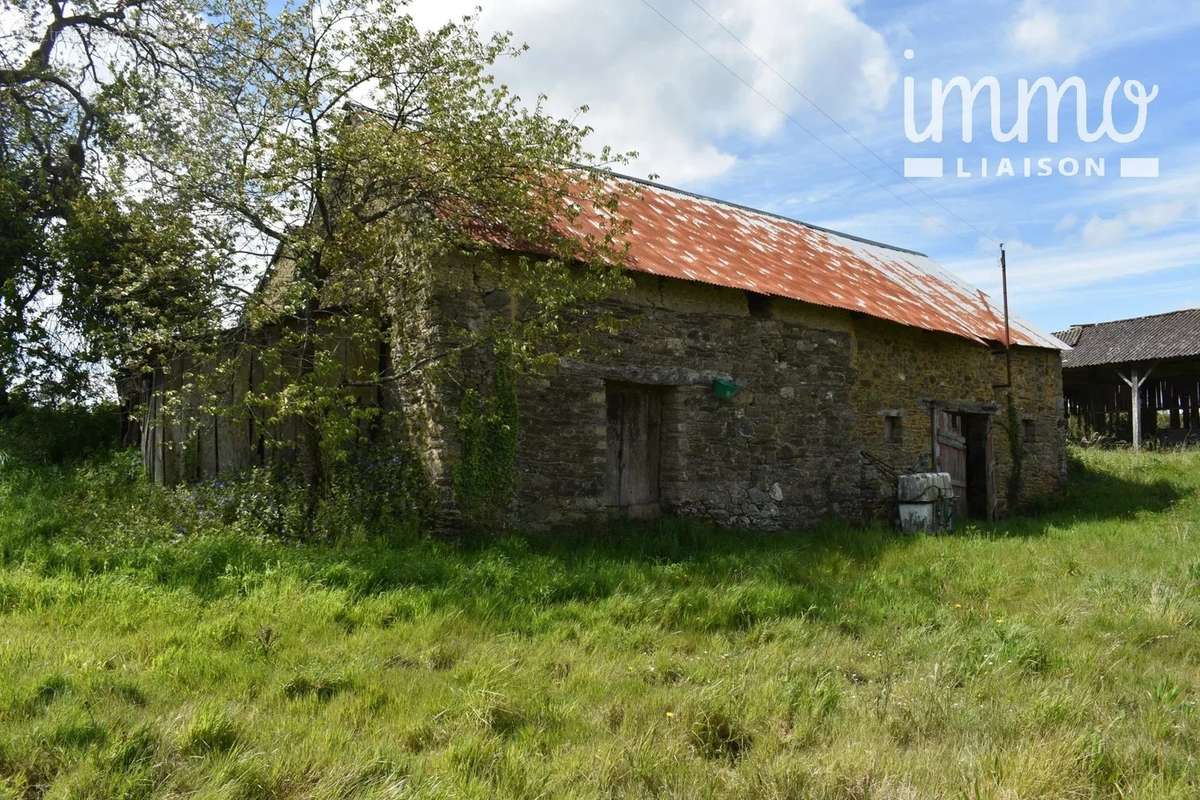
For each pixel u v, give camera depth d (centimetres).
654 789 345
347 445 903
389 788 322
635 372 969
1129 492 1581
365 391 933
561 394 911
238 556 674
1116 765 363
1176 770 363
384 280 870
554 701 433
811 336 1166
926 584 746
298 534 789
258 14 846
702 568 765
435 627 547
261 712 400
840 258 1466
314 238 848
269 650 488
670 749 377
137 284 855
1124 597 691
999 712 431
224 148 867
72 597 562
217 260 851
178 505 834
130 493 933
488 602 605
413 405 882
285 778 333
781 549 899
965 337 1344
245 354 949
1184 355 2291
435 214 856
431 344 840
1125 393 2706
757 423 1088
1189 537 1034
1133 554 907
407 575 658
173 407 976
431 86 852
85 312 1156
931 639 572
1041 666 520
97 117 1302
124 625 524
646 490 1008
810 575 762
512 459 866
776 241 1379
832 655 536
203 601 586
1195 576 757
